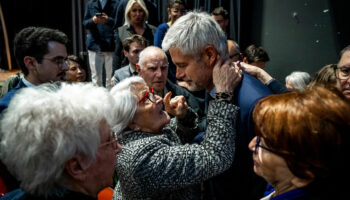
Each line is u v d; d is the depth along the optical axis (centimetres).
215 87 110
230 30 340
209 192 121
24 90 70
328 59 280
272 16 311
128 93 106
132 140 105
